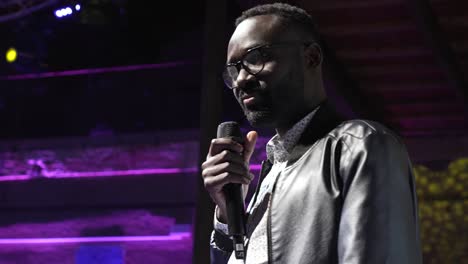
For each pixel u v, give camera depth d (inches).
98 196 393.1
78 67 466.9
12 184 407.2
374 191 59.8
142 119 481.7
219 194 74.3
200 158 163.8
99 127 463.5
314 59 71.8
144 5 441.7
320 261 60.4
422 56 263.9
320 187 63.0
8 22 413.4
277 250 63.1
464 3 231.5
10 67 448.5
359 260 57.4
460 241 277.3
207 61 171.2
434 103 311.1
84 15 358.3
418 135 303.6
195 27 457.4
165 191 382.0
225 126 76.0
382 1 223.5
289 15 71.4
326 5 227.9
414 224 61.7
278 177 67.6
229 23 178.5
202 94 169.2
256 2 175.0
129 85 484.1
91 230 391.2
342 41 250.8
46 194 401.4
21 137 499.5
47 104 504.7
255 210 70.6
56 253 394.3
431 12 214.5
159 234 378.9
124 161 393.1
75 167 400.5
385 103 314.5
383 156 61.7
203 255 154.8
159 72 477.1
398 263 58.3
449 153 297.7
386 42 252.2
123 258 381.7
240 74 70.3
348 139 64.1
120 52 467.2
